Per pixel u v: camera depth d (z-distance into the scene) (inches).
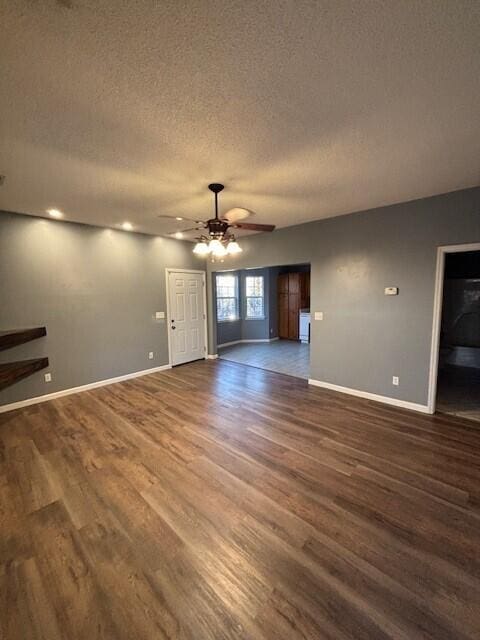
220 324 298.2
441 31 44.1
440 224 121.5
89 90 56.1
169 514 74.8
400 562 60.8
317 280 167.2
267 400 151.5
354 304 152.5
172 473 91.4
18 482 87.9
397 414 132.3
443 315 210.2
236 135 73.3
